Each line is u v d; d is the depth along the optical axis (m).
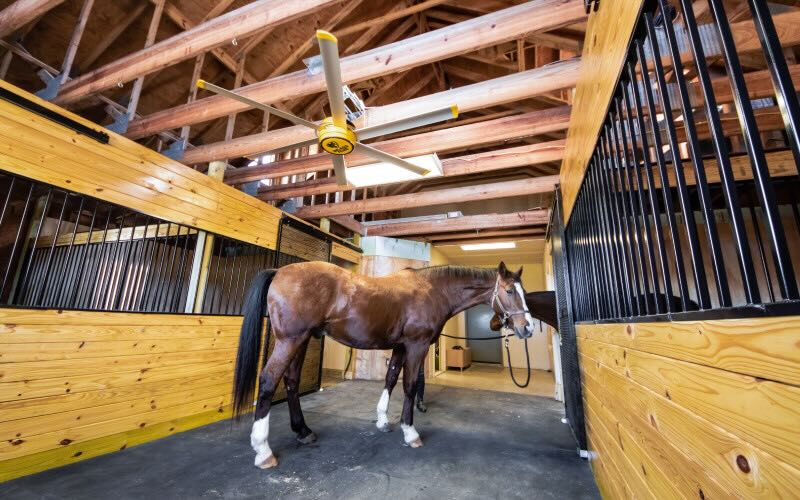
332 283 2.52
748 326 0.51
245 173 3.76
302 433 2.54
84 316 2.19
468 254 7.59
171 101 3.92
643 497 0.99
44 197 3.85
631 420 1.09
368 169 3.40
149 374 2.54
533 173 6.37
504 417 3.45
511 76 2.31
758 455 0.48
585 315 2.04
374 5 4.54
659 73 0.78
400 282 2.85
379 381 5.43
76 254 4.13
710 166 2.48
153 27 3.13
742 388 0.52
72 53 2.85
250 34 2.14
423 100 2.48
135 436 2.42
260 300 2.35
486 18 1.96
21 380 1.90
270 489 1.83
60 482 1.82
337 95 1.76
